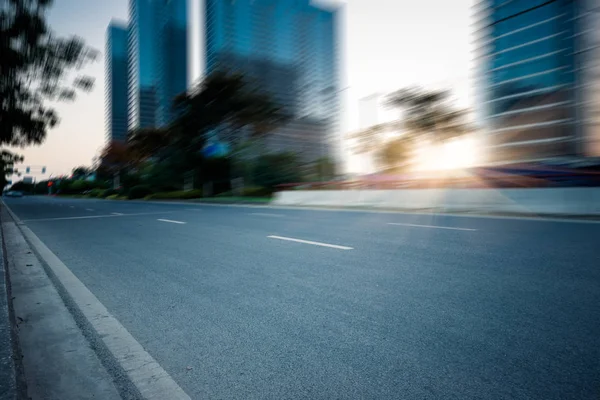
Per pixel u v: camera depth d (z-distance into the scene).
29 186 160.62
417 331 3.02
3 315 3.18
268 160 38.62
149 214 17.12
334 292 4.16
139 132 52.72
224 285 4.59
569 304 3.51
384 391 2.19
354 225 10.63
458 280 4.47
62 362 2.67
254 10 83.38
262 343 2.91
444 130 24.61
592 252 5.86
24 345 2.97
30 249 7.77
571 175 15.82
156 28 113.69
